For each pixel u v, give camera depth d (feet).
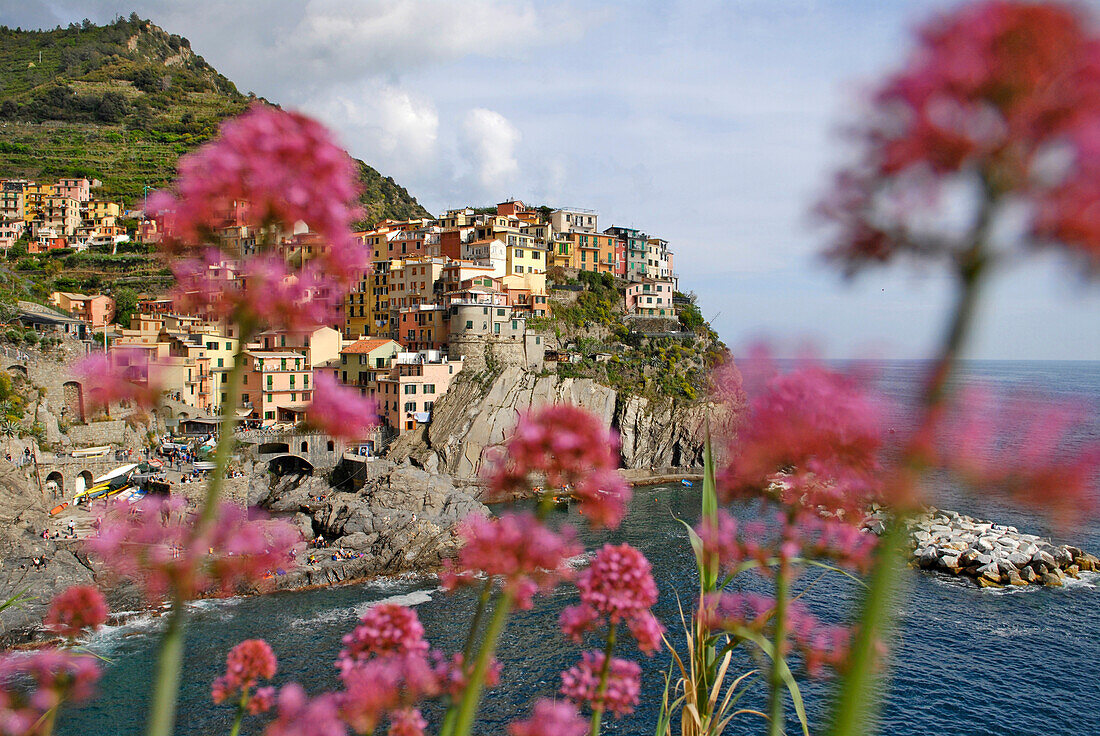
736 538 19.85
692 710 28.94
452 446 337.72
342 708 21.35
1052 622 179.52
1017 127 8.11
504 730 125.39
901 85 8.50
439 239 440.45
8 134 649.20
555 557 19.53
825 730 11.80
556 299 437.58
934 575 216.74
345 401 18.12
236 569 16.75
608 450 19.57
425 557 220.02
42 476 239.09
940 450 9.76
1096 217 7.57
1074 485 8.72
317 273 16.46
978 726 131.54
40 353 277.64
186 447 296.51
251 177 15.29
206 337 329.72
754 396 14.21
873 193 8.87
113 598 179.01
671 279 525.75
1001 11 8.18
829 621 144.25
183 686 140.05
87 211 523.29
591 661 25.91
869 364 13.28
